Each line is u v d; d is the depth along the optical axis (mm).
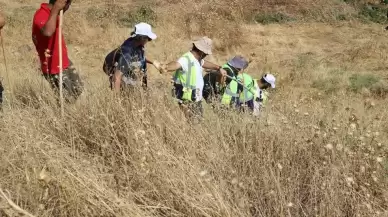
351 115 5500
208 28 16422
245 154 4547
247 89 6512
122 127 4676
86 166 4145
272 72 12789
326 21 19062
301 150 4617
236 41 15688
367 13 19578
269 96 7766
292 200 4082
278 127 4914
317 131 4777
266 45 16125
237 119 5270
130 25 18312
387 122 6301
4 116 4836
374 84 11555
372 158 4457
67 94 5598
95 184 3697
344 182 4164
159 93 5492
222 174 4324
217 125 5062
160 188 3955
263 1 19859
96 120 4793
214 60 14055
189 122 5125
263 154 4574
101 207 3568
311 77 12008
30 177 3801
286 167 4395
